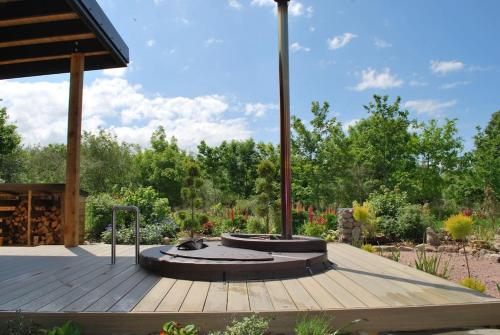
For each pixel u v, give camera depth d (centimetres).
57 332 256
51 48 705
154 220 970
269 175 872
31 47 714
